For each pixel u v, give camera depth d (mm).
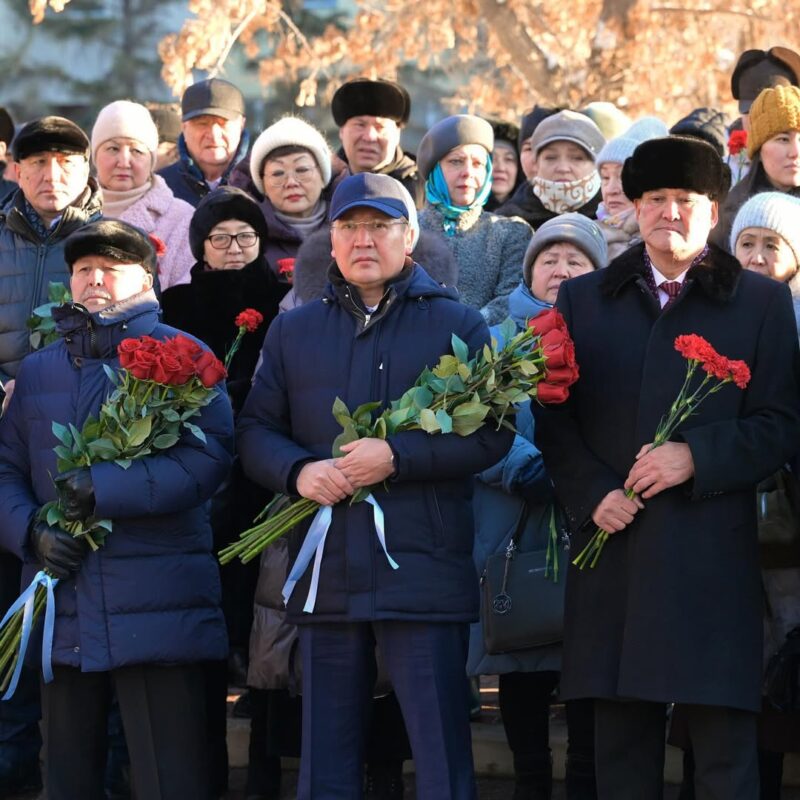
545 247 7848
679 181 6438
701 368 6430
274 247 9211
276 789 7781
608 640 6441
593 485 6473
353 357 6672
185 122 10438
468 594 6566
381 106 9562
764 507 6945
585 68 16844
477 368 6461
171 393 6652
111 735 7789
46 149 8164
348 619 6453
